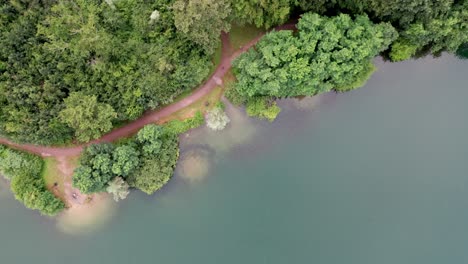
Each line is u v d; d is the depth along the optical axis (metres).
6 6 66.69
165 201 72.19
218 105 71.50
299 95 72.25
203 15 60.38
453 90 73.00
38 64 66.31
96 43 63.97
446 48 71.44
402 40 69.56
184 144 72.44
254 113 70.81
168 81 67.81
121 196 67.44
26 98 65.94
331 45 62.75
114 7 69.12
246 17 66.00
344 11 68.38
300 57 63.91
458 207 71.62
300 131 72.62
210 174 72.44
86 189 64.12
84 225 72.06
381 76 72.88
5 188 72.69
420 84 73.00
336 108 72.81
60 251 72.19
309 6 66.00
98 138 70.88
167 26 68.69
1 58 66.69
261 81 64.62
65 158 71.94
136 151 67.88
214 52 70.94
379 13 65.19
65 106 65.94
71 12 67.12
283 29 72.19
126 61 67.50
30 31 66.94
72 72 67.12
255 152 72.44
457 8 63.09
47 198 69.06
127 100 66.75
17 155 70.56
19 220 72.56
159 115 72.19
